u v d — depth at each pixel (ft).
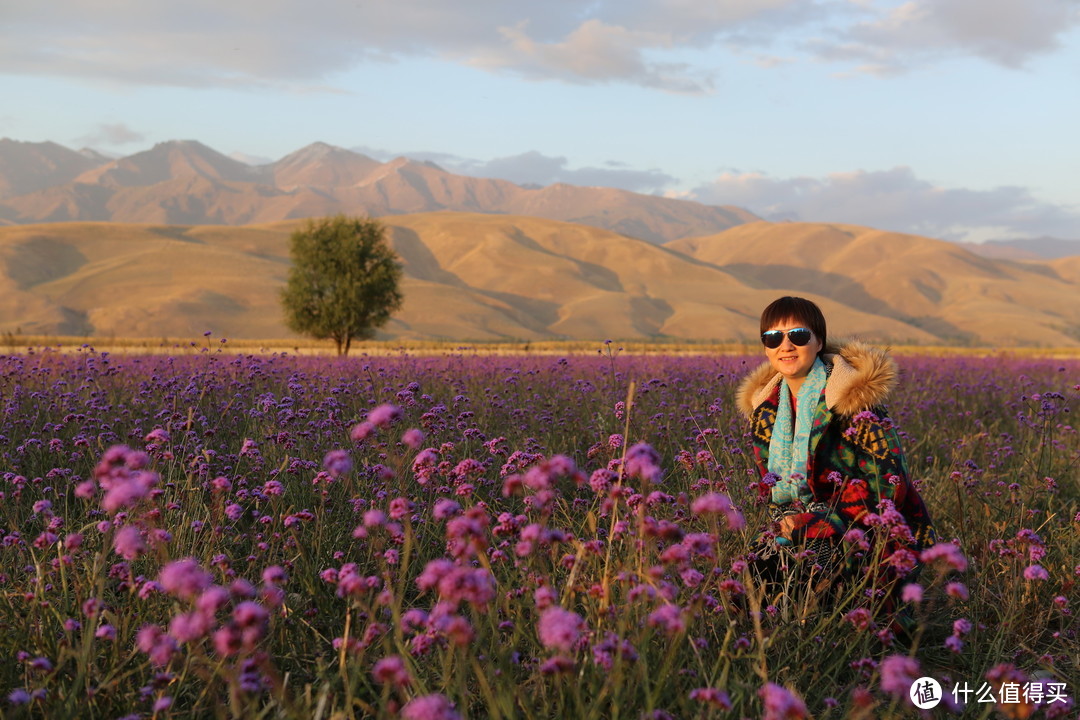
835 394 13.94
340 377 35.32
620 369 43.65
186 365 38.63
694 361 56.18
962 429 31.83
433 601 12.37
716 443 19.97
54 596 11.59
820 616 11.85
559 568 12.25
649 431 22.04
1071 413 35.37
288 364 44.73
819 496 14.28
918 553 12.51
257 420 21.67
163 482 14.33
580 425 24.93
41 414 23.47
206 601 6.77
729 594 10.77
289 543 12.35
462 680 7.60
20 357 40.14
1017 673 8.43
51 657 9.94
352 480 15.40
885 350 14.01
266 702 9.37
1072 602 13.99
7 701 9.12
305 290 140.56
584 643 8.68
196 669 8.48
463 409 24.90
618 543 11.77
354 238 139.74
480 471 12.22
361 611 10.81
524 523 10.65
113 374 28.66
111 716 9.28
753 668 9.62
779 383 15.46
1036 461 22.91
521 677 9.66
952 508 18.53
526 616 10.80
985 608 13.48
